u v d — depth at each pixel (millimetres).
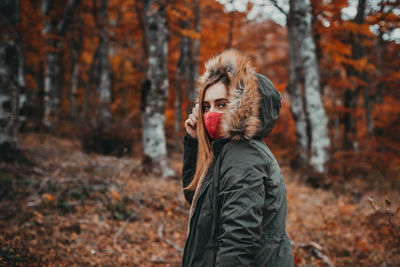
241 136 1339
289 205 6207
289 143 14062
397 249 3393
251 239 1193
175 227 4504
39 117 13141
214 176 1398
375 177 8719
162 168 7020
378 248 3842
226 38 15680
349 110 11328
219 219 1367
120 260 3391
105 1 13180
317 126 8250
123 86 19859
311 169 8266
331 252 3895
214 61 1510
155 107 7148
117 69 19844
